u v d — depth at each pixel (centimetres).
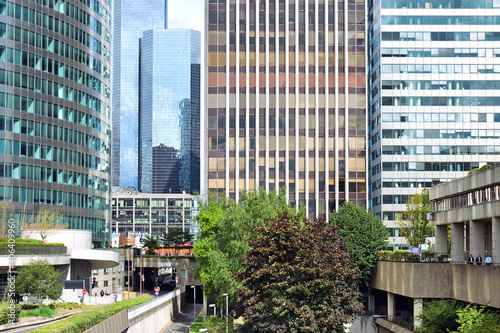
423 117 12694
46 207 10788
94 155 12500
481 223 5994
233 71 11444
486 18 12756
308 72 11431
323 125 11350
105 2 13262
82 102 12006
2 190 9988
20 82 10400
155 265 13450
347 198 11212
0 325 5022
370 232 8494
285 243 5462
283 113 11369
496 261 5391
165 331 8481
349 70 11438
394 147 12688
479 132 12631
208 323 8531
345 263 6266
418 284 6331
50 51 11069
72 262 8525
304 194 11225
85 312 5178
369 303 8875
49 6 11081
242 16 11531
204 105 11625
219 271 7106
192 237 17800
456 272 6034
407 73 12756
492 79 12681
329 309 5303
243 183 11238
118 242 16125
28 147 10494
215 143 11312
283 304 5138
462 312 5025
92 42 12462
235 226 7056
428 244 9831
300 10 11550
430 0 12812
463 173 12588
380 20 12862
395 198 12594
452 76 12731
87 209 12088
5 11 10181
